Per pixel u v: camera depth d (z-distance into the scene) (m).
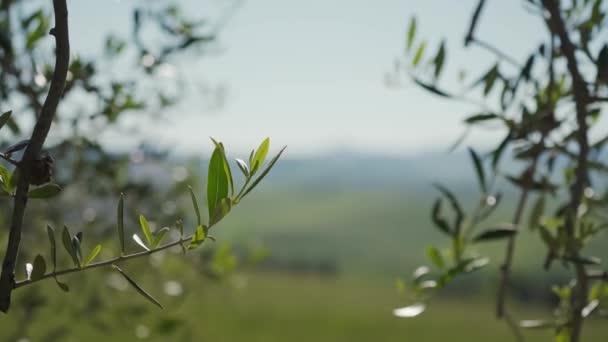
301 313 25.81
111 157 1.95
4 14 1.28
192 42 1.53
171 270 2.36
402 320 25.98
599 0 1.13
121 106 1.48
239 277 2.39
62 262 2.12
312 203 115.25
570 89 1.14
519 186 1.19
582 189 1.16
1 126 0.87
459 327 24.28
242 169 0.86
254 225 86.75
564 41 1.10
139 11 1.45
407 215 98.50
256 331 20.84
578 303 1.17
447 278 1.17
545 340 12.84
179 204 2.13
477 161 1.12
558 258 1.16
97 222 1.98
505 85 1.10
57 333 2.19
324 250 69.88
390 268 55.72
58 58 0.85
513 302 19.22
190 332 2.44
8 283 0.85
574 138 1.16
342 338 22.70
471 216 1.15
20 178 0.85
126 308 2.28
